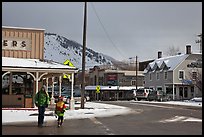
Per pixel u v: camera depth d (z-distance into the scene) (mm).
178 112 26516
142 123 17453
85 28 28484
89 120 18938
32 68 25000
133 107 33812
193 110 29266
